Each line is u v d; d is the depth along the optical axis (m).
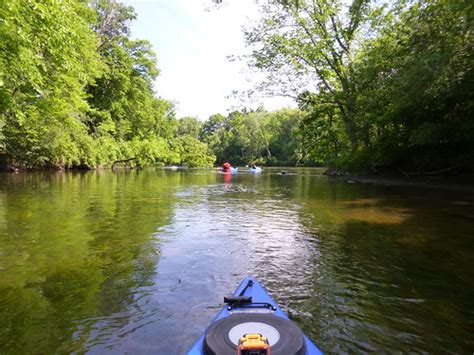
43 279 4.33
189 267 4.81
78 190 13.95
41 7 9.40
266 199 12.09
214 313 3.47
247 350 2.15
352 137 25.84
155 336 3.05
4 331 3.12
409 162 21.64
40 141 23.52
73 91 17.48
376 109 21.88
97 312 3.49
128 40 38.84
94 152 30.48
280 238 6.44
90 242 5.99
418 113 17.72
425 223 7.77
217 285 4.19
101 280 4.31
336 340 3.04
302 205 10.57
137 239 6.23
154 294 3.92
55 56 12.30
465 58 13.58
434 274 4.62
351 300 3.83
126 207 9.82
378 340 3.06
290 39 23.27
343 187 17.20
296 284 4.26
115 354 2.79
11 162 24.77
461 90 14.48
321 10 23.19
